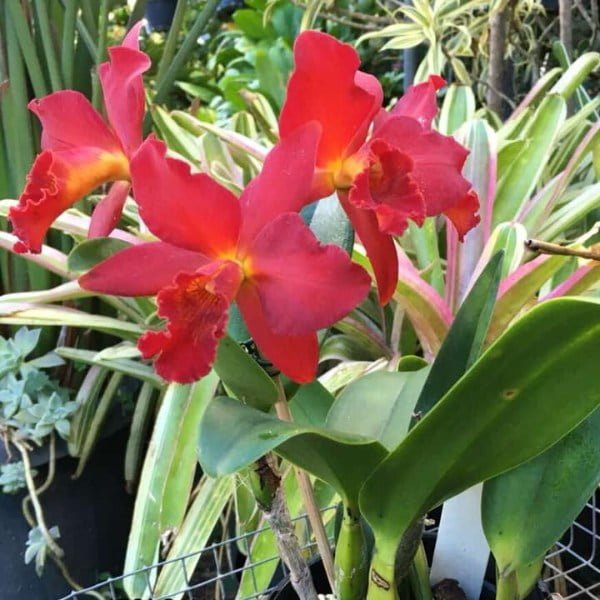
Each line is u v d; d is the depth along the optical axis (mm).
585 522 683
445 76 1354
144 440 879
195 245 281
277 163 277
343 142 293
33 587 781
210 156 853
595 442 354
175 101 1700
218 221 279
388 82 1548
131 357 774
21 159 778
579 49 1310
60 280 842
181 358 270
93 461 818
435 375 351
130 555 599
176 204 273
